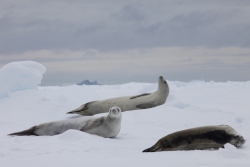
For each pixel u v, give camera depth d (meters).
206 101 39.66
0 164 13.41
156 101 37.69
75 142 19.06
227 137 16.56
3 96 38.47
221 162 12.89
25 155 15.49
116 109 21.47
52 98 38.56
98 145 18.27
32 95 37.53
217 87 51.62
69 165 13.00
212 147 16.86
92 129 21.92
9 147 17.66
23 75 40.19
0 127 27.41
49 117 33.47
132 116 31.16
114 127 21.55
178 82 80.38
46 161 13.87
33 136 22.64
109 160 13.88
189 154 15.03
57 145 18.12
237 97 40.81
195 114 31.08
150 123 28.39
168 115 30.77
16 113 32.91
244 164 12.46
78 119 23.50
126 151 16.39
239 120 29.84
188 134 17.11
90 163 13.30
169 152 15.86
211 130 17.06
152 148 16.53
